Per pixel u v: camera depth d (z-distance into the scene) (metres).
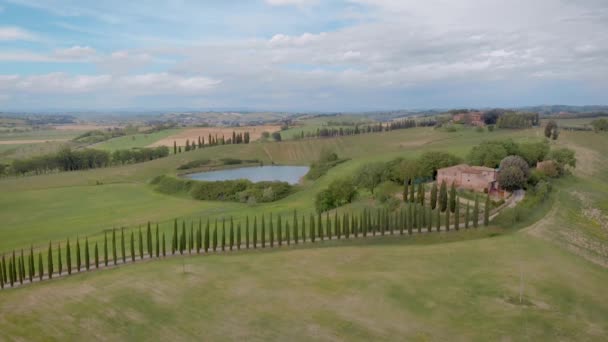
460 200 97.62
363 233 79.50
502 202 94.06
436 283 50.59
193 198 146.62
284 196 144.50
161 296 47.94
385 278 51.88
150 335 39.56
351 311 43.22
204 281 52.28
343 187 102.44
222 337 38.81
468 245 68.31
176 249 76.25
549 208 89.25
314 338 38.22
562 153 125.94
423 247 69.00
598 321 42.12
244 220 99.38
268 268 57.50
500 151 125.56
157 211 121.19
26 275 66.44
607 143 171.25
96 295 48.78
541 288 49.19
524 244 68.06
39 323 42.47
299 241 78.44
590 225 82.56
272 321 41.41
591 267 60.56
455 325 40.38
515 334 38.62
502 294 47.25
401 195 102.94
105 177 178.75
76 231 96.50
